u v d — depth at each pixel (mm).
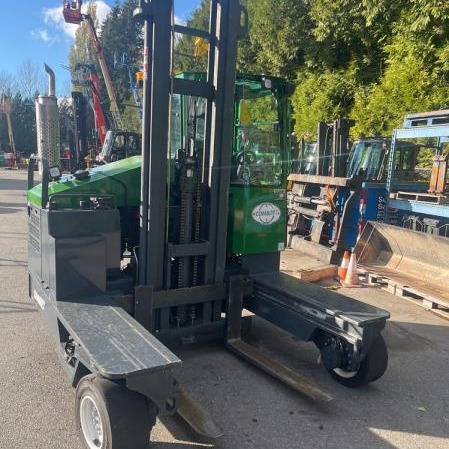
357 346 3646
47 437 3164
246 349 4320
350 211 8445
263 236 4527
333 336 3920
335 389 3982
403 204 7883
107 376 2553
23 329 4934
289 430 3355
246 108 4391
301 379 3797
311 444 3203
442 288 6301
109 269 3898
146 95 3719
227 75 3965
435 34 10867
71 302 3641
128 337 3014
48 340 4668
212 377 4051
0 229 10711
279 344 4844
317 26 15320
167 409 2926
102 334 3049
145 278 3967
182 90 3875
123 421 2744
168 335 4141
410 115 8219
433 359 4641
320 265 8180
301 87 16469
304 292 4188
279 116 4551
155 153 3781
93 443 2980
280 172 4609
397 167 9789
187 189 4059
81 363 3158
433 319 5770
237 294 4387
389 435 3352
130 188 4270
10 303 5723
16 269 7312
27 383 3850
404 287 6453
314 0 15383
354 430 3395
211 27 3939
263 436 3273
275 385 3961
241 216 4391
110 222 3857
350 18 13867
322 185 9156
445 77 11453
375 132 12961
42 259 4086
